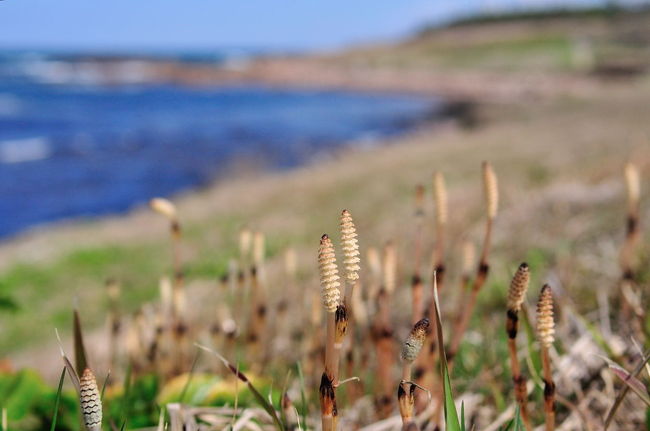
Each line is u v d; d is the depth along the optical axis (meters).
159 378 2.15
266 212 13.63
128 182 25.06
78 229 14.91
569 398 1.91
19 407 1.88
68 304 8.22
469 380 2.14
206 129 42.22
